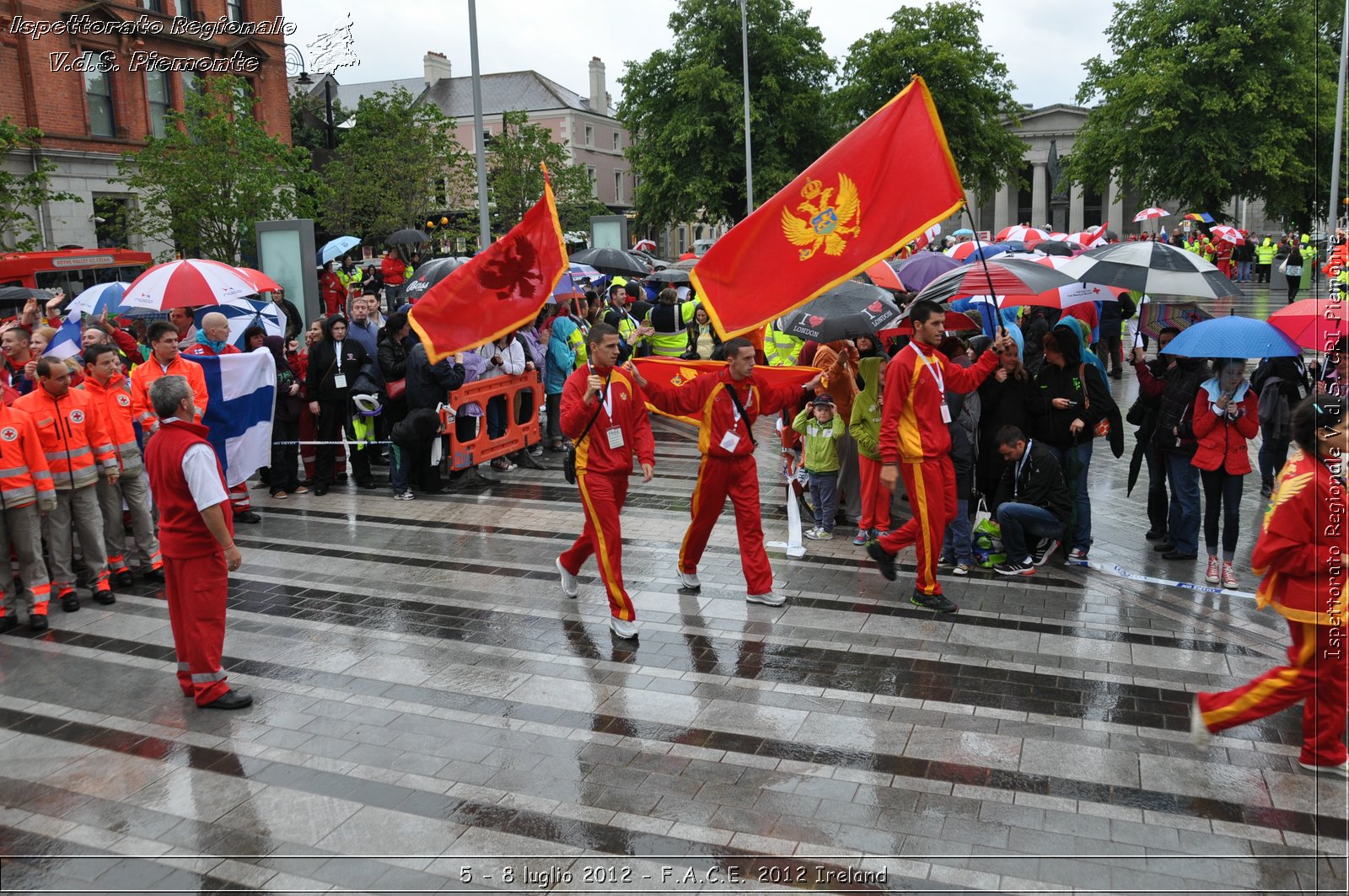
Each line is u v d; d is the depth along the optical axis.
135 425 8.48
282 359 10.54
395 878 4.25
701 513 7.26
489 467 12.09
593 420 6.58
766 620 7.00
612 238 23.78
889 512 9.10
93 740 5.53
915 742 5.29
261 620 7.19
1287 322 6.46
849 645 6.55
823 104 44.06
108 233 26.80
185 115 23.14
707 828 4.55
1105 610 7.10
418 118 34.06
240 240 23.23
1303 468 4.73
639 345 15.41
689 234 75.44
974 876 4.17
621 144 71.88
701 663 6.32
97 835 4.61
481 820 4.66
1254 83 33.50
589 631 6.88
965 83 41.19
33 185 22.27
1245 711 4.88
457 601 7.51
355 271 23.55
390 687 6.09
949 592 7.52
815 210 6.52
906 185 6.36
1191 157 35.03
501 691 5.99
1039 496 7.68
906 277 11.48
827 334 8.03
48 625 7.28
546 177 6.51
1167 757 5.09
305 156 24.55
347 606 7.44
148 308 9.78
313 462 11.30
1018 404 7.86
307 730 5.58
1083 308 10.37
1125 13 37.75
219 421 9.30
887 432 6.84
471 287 6.55
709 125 42.03
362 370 10.60
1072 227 68.50
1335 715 4.84
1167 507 8.60
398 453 10.48
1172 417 7.87
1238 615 6.97
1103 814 4.59
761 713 5.64
